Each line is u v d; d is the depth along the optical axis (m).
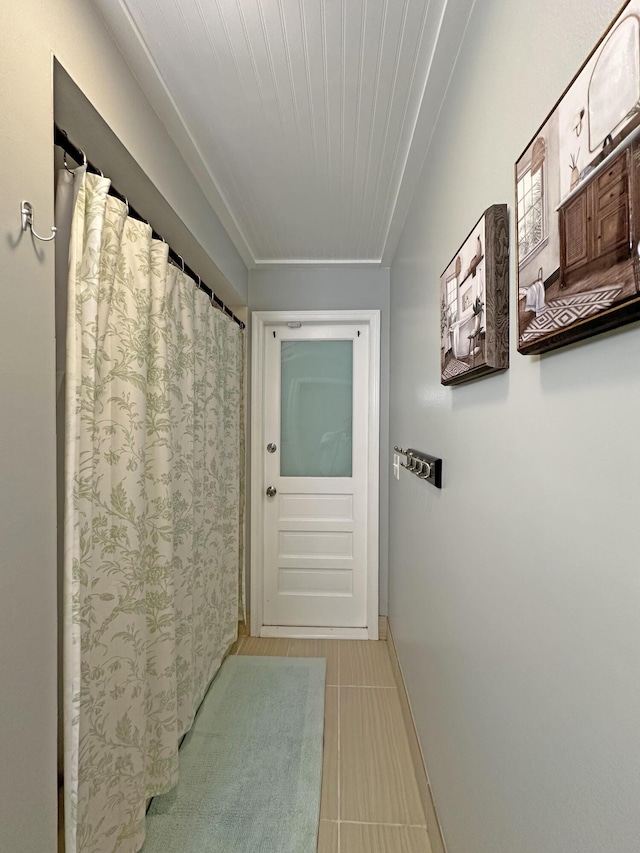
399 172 1.81
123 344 1.31
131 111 1.26
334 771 1.75
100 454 1.22
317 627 2.95
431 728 1.47
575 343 0.60
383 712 2.12
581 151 0.53
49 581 0.88
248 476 2.90
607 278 0.48
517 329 0.73
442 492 1.35
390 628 2.67
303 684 2.31
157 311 1.50
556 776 0.63
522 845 0.74
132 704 1.29
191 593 1.80
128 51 1.19
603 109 0.48
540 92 0.70
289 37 1.16
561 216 0.58
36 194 0.85
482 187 0.99
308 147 1.65
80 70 1.00
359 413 2.95
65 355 1.09
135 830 1.31
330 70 1.28
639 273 0.42
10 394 0.78
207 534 2.14
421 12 1.08
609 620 0.51
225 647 2.48
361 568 2.95
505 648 0.83
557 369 0.65
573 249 0.55
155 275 1.50
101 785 1.17
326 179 1.87
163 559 1.50
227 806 1.56
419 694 1.70
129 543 1.30
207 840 1.43
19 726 0.79
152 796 1.49
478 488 1.01
